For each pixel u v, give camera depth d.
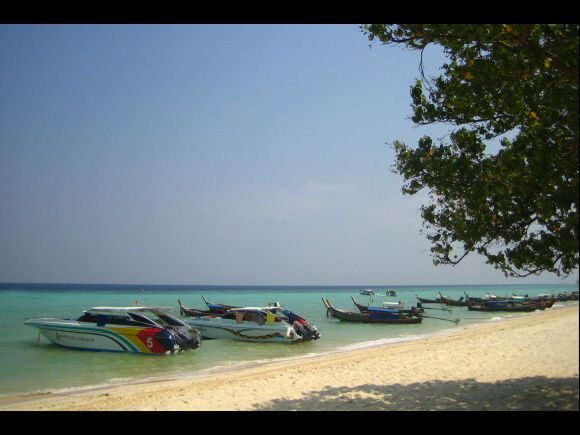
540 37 8.54
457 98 9.62
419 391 11.77
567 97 8.15
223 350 22.58
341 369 16.09
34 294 101.00
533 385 10.23
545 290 176.62
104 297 88.94
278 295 125.25
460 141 9.96
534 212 9.05
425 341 25.70
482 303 58.19
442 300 66.50
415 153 10.22
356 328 34.84
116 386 14.74
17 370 17.17
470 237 9.52
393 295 104.75
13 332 26.84
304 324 26.20
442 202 10.23
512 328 29.27
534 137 8.81
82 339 20.72
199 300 84.12
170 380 15.76
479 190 9.05
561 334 19.31
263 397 11.95
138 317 20.69
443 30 9.16
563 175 8.53
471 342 22.52
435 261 10.23
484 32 8.30
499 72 9.02
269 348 23.52
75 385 14.96
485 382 11.98
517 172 8.79
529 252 9.11
